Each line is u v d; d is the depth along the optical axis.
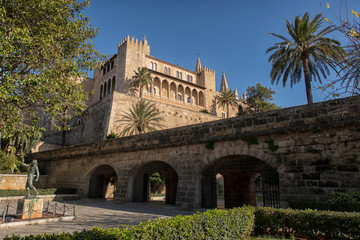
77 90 15.23
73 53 15.73
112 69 65.56
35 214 13.05
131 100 44.88
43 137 53.78
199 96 75.69
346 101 11.58
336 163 11.41
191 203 15.98
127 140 21.75
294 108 13.07
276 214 8.89
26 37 12.02
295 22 25.98
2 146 33.47
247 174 21.20
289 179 12.57
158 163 22.55
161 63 70.25
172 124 50.16
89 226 11.31
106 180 30.84
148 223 6.25
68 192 25.86
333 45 21.27
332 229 7.69
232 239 7.87
